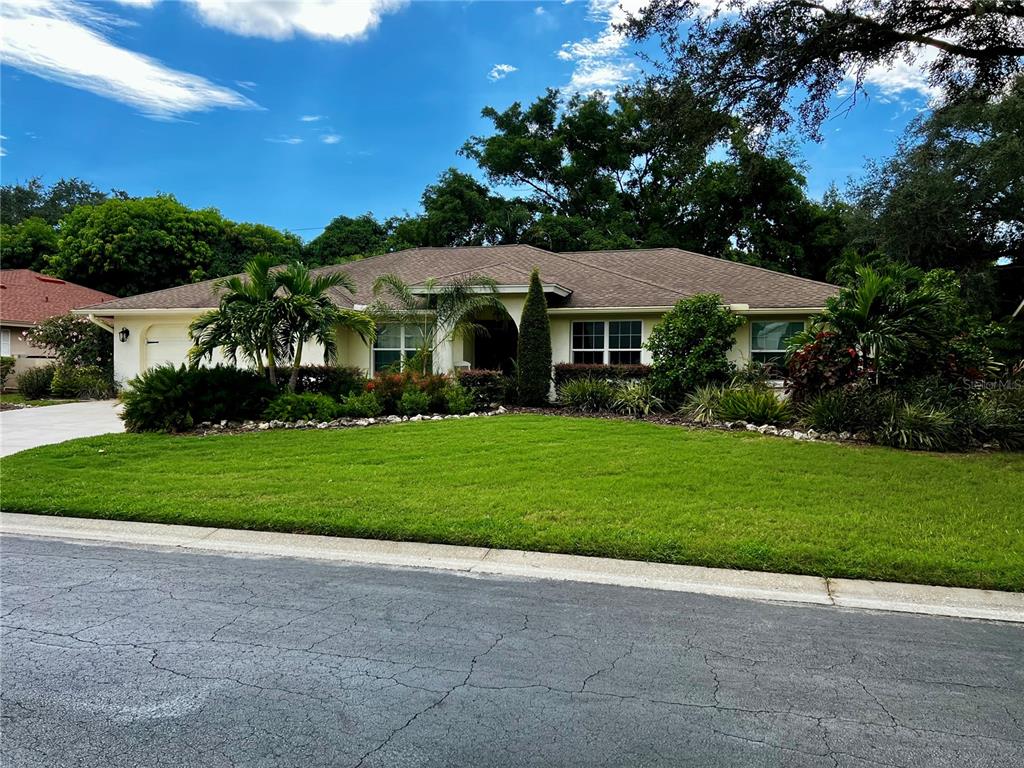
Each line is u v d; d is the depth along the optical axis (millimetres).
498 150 36844
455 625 4465
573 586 5316
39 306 26422
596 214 35844
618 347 17938
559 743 3029
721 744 3039
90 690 3510
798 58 9625
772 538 6211
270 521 6887
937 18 9445
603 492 7926
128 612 4664
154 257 34469
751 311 16688
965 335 12539
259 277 14016
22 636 4227
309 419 13406
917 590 5242
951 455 9922
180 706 3346
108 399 20766
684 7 9672
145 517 7188
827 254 33562
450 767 2838
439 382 14898
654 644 4180
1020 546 6027
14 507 7527
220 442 11359
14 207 54625
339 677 3678
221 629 4363
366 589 5195
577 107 36625
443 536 6430
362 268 21906
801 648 4145
